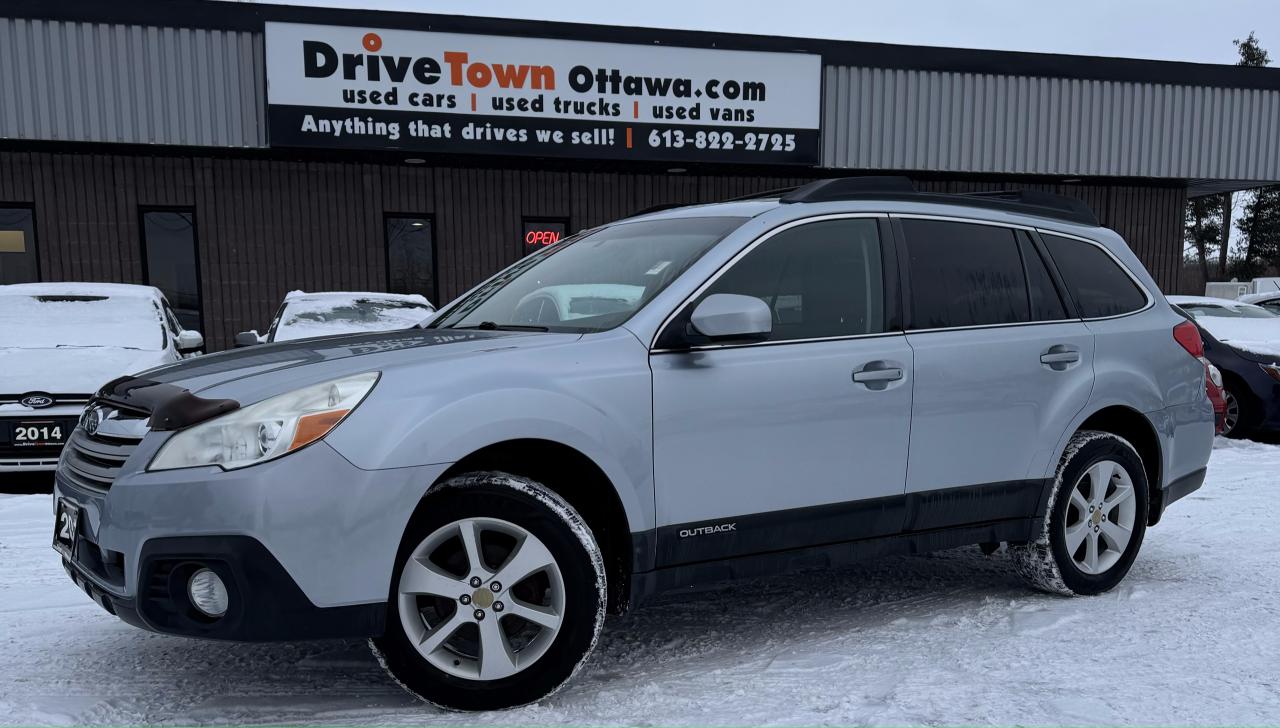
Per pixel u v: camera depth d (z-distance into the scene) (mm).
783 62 13641
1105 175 15336
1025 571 4078
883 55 14203
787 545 3352
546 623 2867
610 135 13164
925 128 14516
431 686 2805
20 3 11547
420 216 14266
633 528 3039
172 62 12023
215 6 12047
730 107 13523
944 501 3668
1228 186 16891
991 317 3883
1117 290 4363
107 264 13133
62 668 3279
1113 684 3080
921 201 3879
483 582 2822
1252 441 9219
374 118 12406
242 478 2559
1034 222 4184
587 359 3014
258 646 3506
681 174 14977
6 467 6602
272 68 12062
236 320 13570
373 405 2701
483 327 3619
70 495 2939
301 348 3248
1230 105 15797
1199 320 10656
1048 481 3932
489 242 14461
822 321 3486
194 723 2809
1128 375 4164
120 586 2703
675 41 13250
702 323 3057
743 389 3215
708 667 3297
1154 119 15469
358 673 3229
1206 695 2980
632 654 3443
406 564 2748
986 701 2936
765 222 3480
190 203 13273
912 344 3611
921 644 3520
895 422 3520
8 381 6754
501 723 2779
